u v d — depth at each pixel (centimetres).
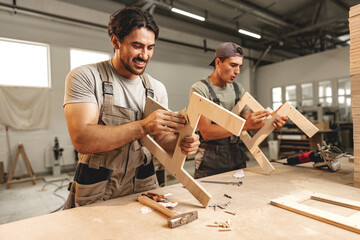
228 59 134
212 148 145
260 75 886
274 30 741
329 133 523
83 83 84
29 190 357
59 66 487
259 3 581
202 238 56
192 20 668
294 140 486
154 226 63
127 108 92
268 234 58
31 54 465
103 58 555
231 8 552
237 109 134
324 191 90
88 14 514
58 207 285
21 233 60
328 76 696
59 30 488
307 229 60
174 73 681
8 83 442
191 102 75
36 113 455
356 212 67
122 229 62
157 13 619
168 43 664
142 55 83
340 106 682
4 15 430
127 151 94
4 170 419
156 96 112
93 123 82
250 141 126
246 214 70
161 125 74
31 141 455
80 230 62
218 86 153
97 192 89
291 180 107
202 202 76
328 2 579
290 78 792
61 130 487
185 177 81
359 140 93
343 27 679
